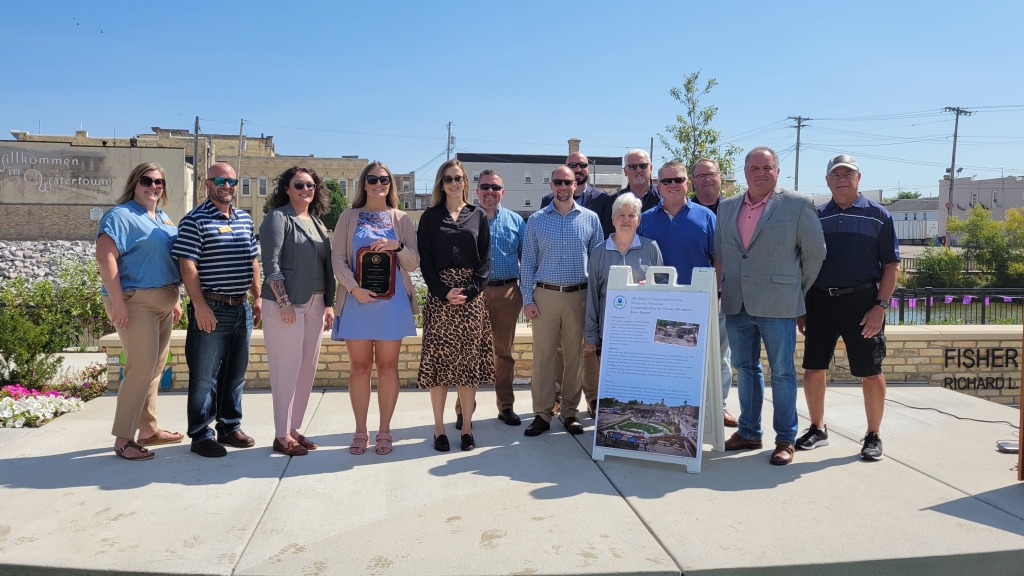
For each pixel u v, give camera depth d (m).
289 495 4.47
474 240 5.46
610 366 5.34
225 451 5.30
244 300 5.43
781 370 5.20
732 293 5.35
